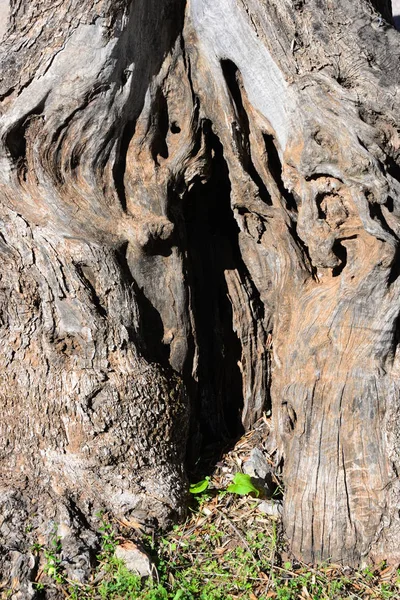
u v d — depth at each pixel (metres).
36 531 3.85
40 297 4.00
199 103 4.09
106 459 3.98
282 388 4.09
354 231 3.70
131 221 4.10
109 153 4.02
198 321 4.64
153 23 3.88
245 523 4.11
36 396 4.04
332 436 3.87
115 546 3.83
